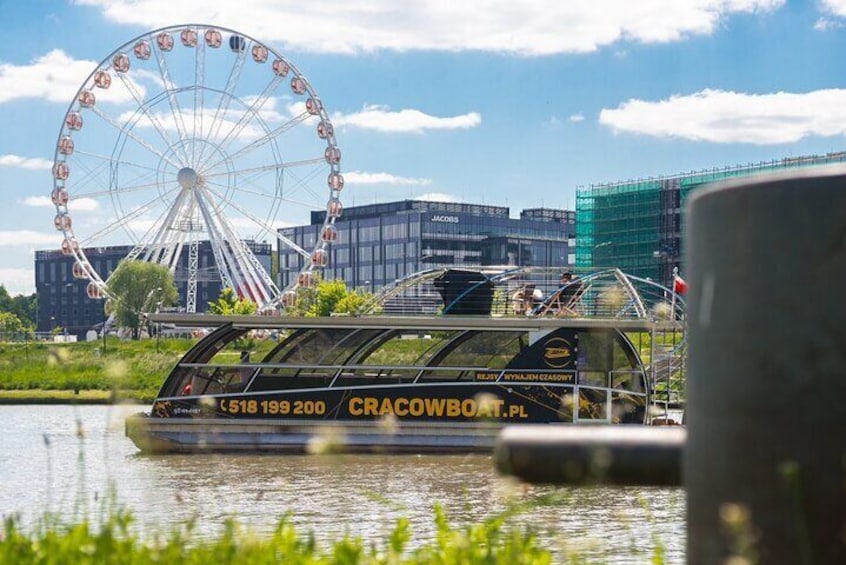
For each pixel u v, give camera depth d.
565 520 18.16
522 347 35.28
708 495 3.95
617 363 35.12
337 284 120.62
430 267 179.62
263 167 84.75
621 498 20.94
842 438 3.64
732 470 3.85
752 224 3.79
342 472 29.45
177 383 35.00
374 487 26.16
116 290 116.94
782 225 3.73
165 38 80.88
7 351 71.25
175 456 33.31
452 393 34.94
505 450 4.03
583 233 133.75
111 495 7.82
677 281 38.56
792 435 3.71
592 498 20.70
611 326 34.81
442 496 24.34
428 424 34.62
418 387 34.97
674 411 37.09
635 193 127.56
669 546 15.44
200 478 27.77
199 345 35.16
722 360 3.89
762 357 3.77
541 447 4.00
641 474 4.05
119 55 79.62
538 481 4.04
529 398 34.94
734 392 3.85
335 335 35.53
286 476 28.45
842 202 3.65
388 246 185.50
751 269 3.80
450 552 6.34
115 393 8.12
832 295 3.66
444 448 34.59
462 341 35.19
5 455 32.66
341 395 35.00
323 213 198.75
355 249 191.62
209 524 18.89
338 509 21.89
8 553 6.07
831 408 3.66
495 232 188.38
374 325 34.94
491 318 34.97
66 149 79.31
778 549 3.74
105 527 6.58
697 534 4.00
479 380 35.00
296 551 6.40
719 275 3.91
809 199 3.69
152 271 118.69
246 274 89.06
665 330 35.66
